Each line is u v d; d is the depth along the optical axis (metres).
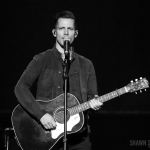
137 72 26.38
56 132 8.91
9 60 25.88
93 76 9.58
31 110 8.77
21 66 25.92
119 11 25.89
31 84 9.19
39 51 25.75
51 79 9.18
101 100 8.96
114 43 26.19
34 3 25.44
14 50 25.81
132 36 26.14
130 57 26.31
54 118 8.96
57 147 9.04
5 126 21.91
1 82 26.03
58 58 9.30
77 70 9.32
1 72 25.94
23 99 8.84
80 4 25.64
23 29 25.64
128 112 26.44
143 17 25.94
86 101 9.18
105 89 26.55
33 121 9.09
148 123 22.98
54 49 9.45
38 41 25.70
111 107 26.64
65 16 9.12
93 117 25.91
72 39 9.25
